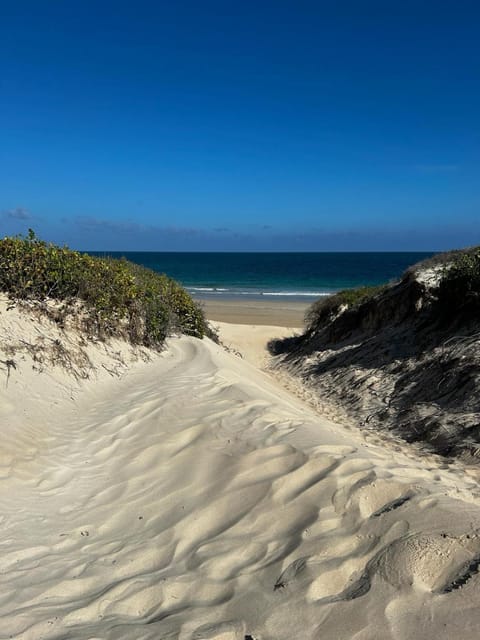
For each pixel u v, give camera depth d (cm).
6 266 783
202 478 415
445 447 567
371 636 223
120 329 905
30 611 278
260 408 562
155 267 10338
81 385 702
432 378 797
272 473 397
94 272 924
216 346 1271
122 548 341
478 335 819
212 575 293
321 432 488
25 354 671
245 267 10262
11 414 550
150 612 273
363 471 375
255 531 331
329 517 324
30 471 465
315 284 6100
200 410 569
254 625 245
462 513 300
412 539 279
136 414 591
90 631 258
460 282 991
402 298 1263
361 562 278
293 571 278
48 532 369
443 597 236
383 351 1093
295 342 1962
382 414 784
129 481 440
